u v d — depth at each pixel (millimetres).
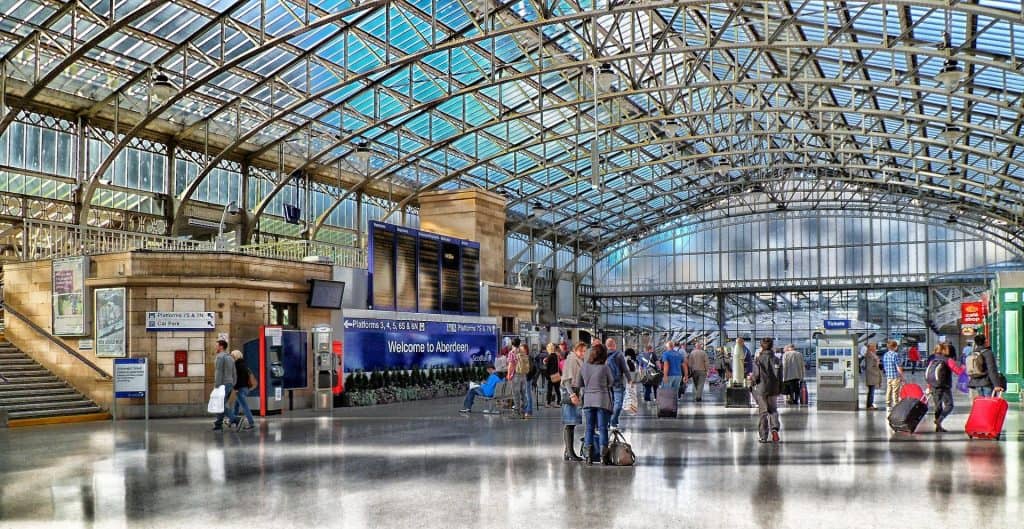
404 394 27234
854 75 36938
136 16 24641
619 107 41156
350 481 10273
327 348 23609
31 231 27719
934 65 32719
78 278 22109
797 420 18938
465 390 30953
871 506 8453
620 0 28891
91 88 29031
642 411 22328
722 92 43000
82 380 21500
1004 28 27406
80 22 26312
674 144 46500
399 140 39500
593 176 31969
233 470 11273
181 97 28312
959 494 9133
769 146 47188
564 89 39969
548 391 24594
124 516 8234
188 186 33469
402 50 33062
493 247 36406
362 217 43375
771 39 27344
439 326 29906
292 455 12883
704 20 34031
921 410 15625
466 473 10891
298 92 33438
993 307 26156
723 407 23859
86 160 29953
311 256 27953
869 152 42469
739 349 24562
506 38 34000
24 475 10953
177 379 21250
